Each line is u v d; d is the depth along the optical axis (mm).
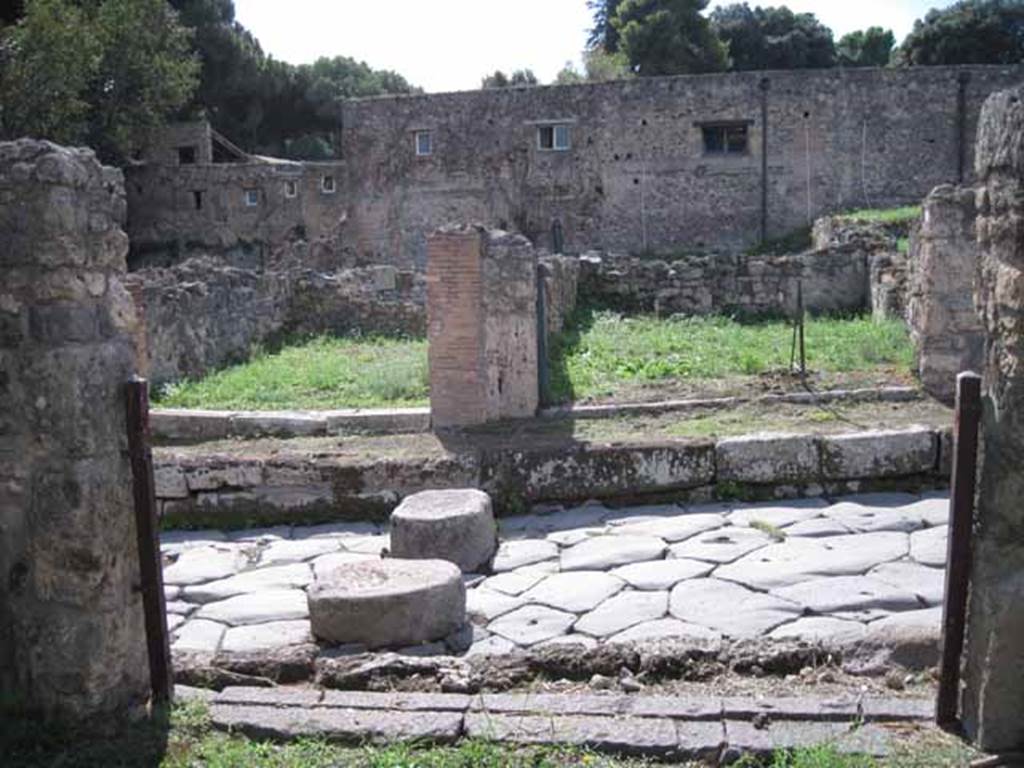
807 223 27375
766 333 13539
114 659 4047
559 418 9188
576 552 6625
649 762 3668
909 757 3512
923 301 9500
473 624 5488
